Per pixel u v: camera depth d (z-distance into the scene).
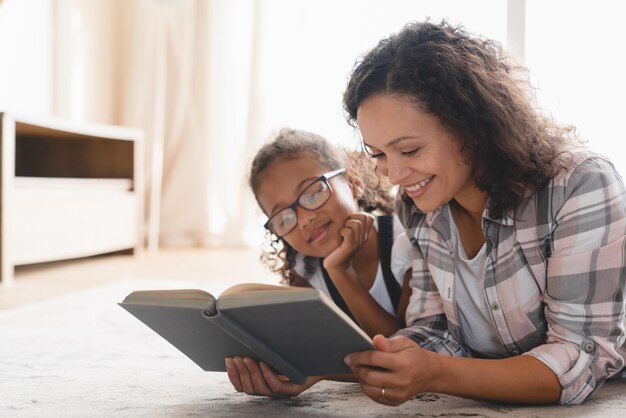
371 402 0.98
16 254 2.44
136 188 3.34
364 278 1.28
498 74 0.91
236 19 3.77
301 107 3.61
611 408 0.91
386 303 1.28
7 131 2.31
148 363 1.26
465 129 0.86
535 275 0.93
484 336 1.04
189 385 1.10
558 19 2.59
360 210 1.39
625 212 0.90
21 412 0.94
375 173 1.36
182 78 3.82
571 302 0.90
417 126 0.85
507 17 2.51
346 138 3.18
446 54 0.87
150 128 3.84
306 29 3.58
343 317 0.73
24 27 3.36
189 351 0.95
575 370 0.89
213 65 3.80
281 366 0.88
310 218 1.23
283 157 1.26
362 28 3.45
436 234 1.03
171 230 3.87
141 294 0.84
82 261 3.11
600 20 2.58
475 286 1.00
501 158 0.89
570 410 0.90
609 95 2.58
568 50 2.59
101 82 3.82
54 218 2.67
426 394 1.02
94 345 1.41
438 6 3.07
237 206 3.78
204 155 3.83
